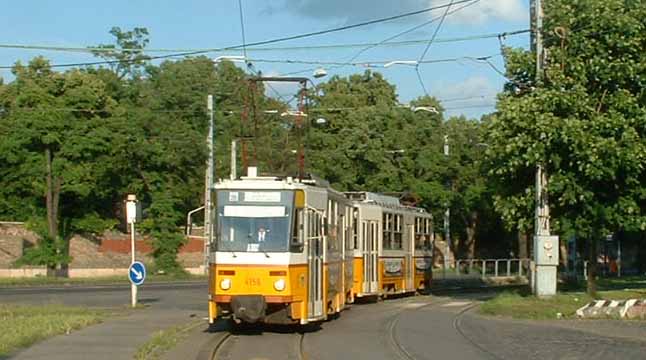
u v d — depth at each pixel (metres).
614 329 23.56
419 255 38.75
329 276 23.44
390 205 34.72
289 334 21.38
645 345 19.62
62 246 54.28
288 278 20.08
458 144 60.53
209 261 20.83
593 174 28.98
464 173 60.03
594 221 30.94
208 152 53.53
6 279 49.56
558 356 17.64
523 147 29.69
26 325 21.12
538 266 30.98
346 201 27.09
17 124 53.94
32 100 54.75
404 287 36.12
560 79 29.59
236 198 20.62
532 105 29.39
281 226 20.36
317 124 64.31
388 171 59.94
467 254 67.88
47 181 53.91
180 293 38.91
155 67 70.62
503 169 30.83
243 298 19.94
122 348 17.41
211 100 50.97
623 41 29.47
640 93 29.91
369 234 31.88
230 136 64.56
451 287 47.03
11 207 56.22
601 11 29.64
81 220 58.16
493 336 21.50
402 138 60.38
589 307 27.53
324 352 18.08
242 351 18.14
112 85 66.12
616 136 29.34
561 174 30.02
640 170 29.83
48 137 53.62
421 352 18.20
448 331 22.58
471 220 66.94
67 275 54.53
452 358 17.27
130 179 59.50
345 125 63.06
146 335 19.78
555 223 31.33
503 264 60.00
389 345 19.36
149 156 59.31
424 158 59.94
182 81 68.06
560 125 28.94
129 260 59.19
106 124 56.09
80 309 27.31
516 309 27.67
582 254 56.88
